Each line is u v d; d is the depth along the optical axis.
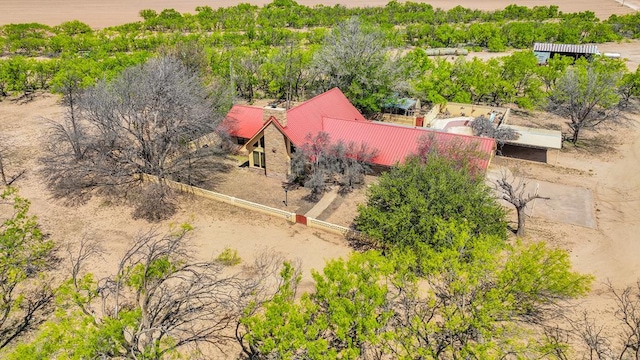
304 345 17.02
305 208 36.78
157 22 124.88
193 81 44.25
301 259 29.92
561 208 36.44
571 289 20.05
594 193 39.06
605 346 21.95
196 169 43.50
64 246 31.72
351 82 56.03
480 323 18.09
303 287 27.16
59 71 68.94
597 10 168.88
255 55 71.38
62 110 61.78
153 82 37.84
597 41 103.06
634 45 100.00
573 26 108.56
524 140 45.53
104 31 114.94
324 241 32.41
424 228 26.44
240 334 23.95
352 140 41.34
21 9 178.00
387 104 56.81
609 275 28.45
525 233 32.66
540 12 136.88
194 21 130.25
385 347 18.73
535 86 57.03
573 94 48.88
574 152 47.91
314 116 43.12
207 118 41.53
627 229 33.31
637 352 19.23
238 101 67.25
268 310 17.95
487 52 96.50
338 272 18.28
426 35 108.25
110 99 39.09
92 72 63.69
